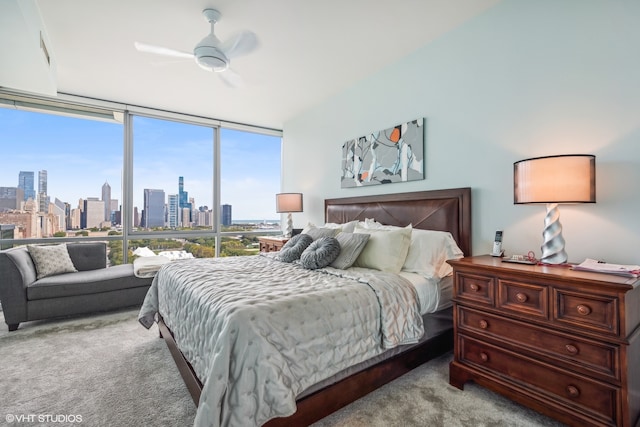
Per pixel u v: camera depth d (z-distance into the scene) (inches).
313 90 149.3
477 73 94.3
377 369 67.3
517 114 85.0
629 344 49.0
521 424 58.9
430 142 108.0
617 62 68.0
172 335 82.3
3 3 69.5
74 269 134.6
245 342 48.7
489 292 67.0
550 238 68.0
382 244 89.5
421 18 95.2
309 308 58.0
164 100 160.4
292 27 98.7
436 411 62.8
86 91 147.6
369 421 59.8
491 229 91.1
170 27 97.9
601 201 70.3
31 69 104.8
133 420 60.1
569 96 75.2
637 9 65.5
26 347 93.5
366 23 97.1
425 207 106.6
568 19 75.3
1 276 106.5
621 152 67.4
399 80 119.6
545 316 58.0
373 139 130.1
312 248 95.6
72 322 116.5
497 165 89.6
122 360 85.1
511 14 86.0
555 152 77.5
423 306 77.1
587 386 52.8
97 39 104.1
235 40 89.5
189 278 79.9
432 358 81.6
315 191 171.0
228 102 164.9
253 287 67.9
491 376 65.9
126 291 129.4
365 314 64.9
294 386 51.1
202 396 46.1
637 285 50.4
